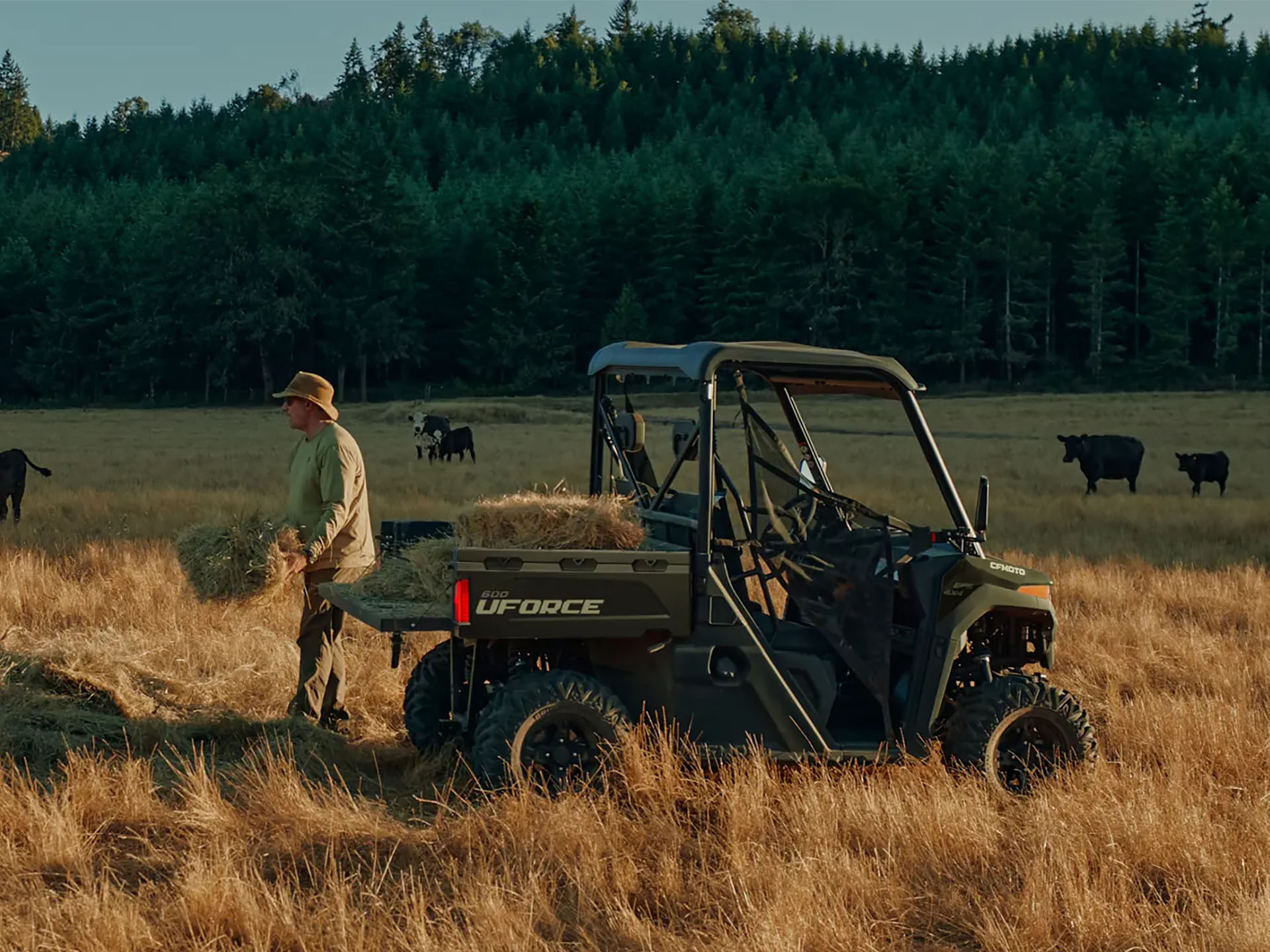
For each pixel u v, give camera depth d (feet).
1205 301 376.68
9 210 458.91
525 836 16.44
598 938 13.94
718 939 13.73
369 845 16.56
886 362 19.86
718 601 18.79
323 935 13.67
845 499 19.53
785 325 388.98
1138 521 61.46
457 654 20.10
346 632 29.32
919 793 18.28
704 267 410.72
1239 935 13.83
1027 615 20.68
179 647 26.48
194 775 18.16
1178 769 19.51
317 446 22.57
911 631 20.16
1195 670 27.78
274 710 23.18
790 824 17.34
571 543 18.39
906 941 14.30
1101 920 14.40
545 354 365.40
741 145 618.03
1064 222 394.93
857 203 379.14
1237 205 367.86
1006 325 366.02
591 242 407.64
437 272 395.14
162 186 469.16
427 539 20.27
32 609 31.01
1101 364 364.79
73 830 16.03
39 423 214.07
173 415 260.62
